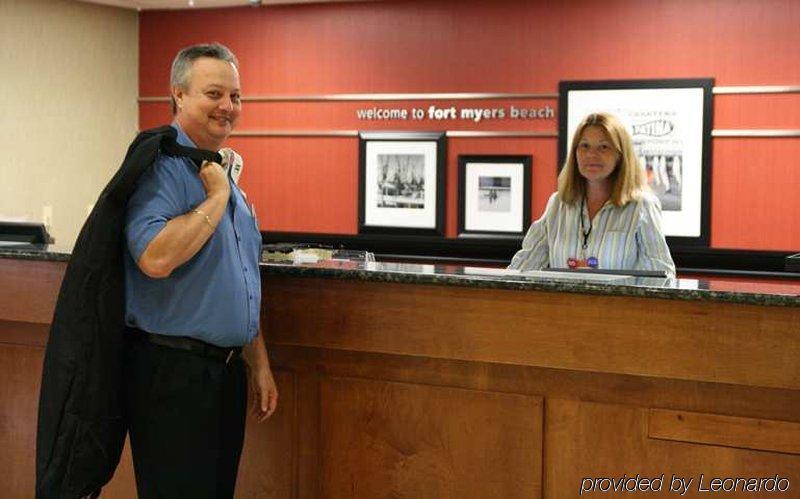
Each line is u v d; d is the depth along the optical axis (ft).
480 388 8.34
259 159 20.90
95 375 7.07
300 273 8.70
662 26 17.93
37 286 9.73
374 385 8.73
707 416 7.63
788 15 17.22
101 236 7.02
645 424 7.82
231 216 7.66
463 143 19.34
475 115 19.17
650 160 18.03
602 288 7.63
